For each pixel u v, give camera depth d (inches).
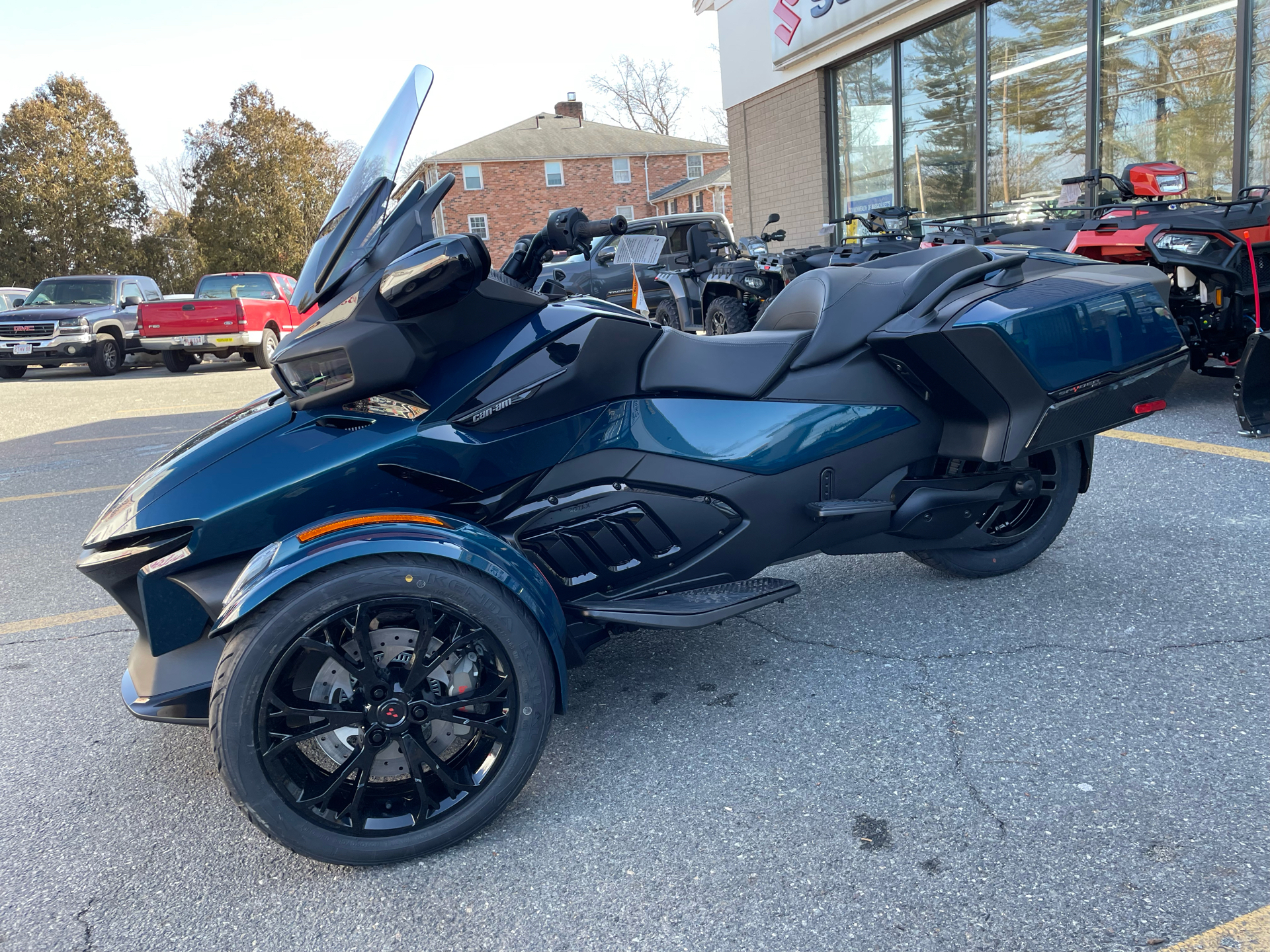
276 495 85.4
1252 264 203.3
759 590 102.8
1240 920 65.7
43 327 622.8
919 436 114.7
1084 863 73.2
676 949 68.1
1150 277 117.0
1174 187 275.7
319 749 85.1
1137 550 138.8
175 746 106.5
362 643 77.7
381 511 82.3
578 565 100.0
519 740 82.5
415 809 81.4
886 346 109.7
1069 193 286.7
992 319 105.2
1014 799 82.3
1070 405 109.8
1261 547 135.0
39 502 239.0
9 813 94.0
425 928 72.7
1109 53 374.6
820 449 108.2
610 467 99.0
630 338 98.7
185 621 85.4
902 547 120.0
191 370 679.7
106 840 88.2
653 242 103.5
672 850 79.9
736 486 104.0
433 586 78.0
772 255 335.6
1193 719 92.6
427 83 92.4
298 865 82.4
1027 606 123.6
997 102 433.7
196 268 1807.3
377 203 90.2
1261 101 321.1
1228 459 179.9
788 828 81.3
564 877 77.4
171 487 84.7
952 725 96.0
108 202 1707.7
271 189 1759.4
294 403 89.5
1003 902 69.7
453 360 90.9
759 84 593.6
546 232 95.9
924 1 445.4
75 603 159.0
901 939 66.9
